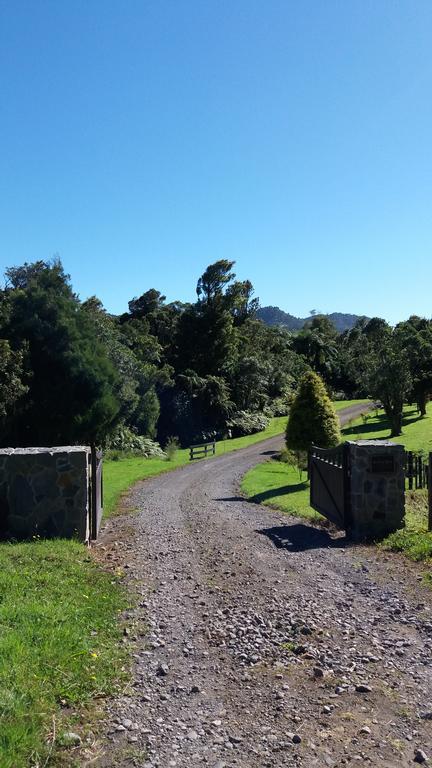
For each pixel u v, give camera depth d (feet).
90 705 12.64
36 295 75.56
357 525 30.60
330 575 23.48
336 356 225.15
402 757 10.92
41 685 12.79
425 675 14.38
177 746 11.28
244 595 21.13
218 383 154.92
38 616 16.65
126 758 10.81
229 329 181.27
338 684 13.98
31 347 74.69
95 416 78.13
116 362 114.11
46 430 75.61
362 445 30.86
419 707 12.80
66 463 30.60
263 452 105.91
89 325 83.30
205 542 30.89
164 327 195.52
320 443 65.05
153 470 78.95
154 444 119.03
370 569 24.03
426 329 147.33
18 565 23.07
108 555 28.14
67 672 13.67
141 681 14.11
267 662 15.39
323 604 19.92
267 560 26.35
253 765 10.70
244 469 80.53
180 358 180.04
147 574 24.27
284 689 13.79
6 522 30.19
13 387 67.31
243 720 12.32
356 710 12.71
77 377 75.72
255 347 207.62
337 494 33.17
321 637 17.03
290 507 42.52
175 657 15.66
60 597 19.19
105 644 16.05
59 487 30.50
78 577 22.49
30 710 11.73
